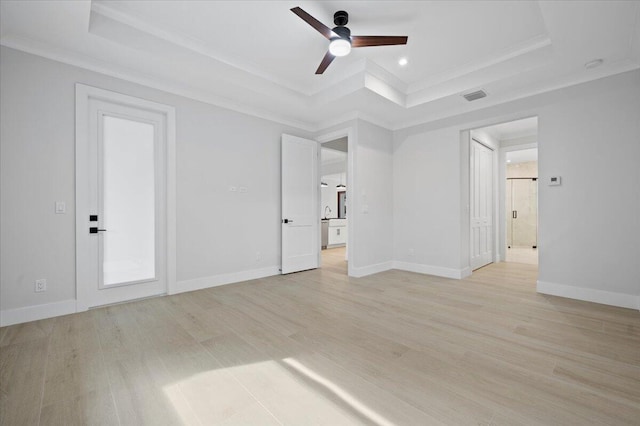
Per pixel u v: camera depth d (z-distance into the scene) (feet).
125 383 5.47
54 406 4.80
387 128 16.10
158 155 11.21
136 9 8.41
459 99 12.62
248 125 13.65
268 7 8.33
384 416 4.58
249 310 9.51
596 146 10.11
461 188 14.03
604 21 7.57
